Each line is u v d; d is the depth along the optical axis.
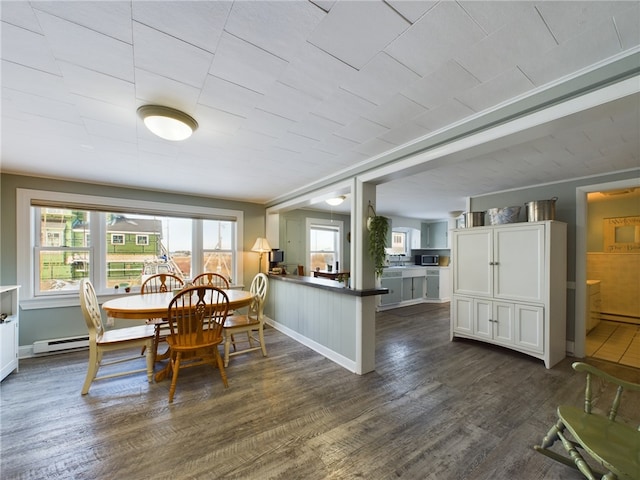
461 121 1.93
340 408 2.18
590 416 1.49
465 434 1.88
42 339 3.27
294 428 1.93
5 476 1.51
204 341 2.47
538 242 3.12
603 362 3.16
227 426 1.95
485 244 3.58
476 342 3.82
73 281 3.53
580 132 2.10
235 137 2.21
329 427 1.95
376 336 4.07
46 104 1.72
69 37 1.17
